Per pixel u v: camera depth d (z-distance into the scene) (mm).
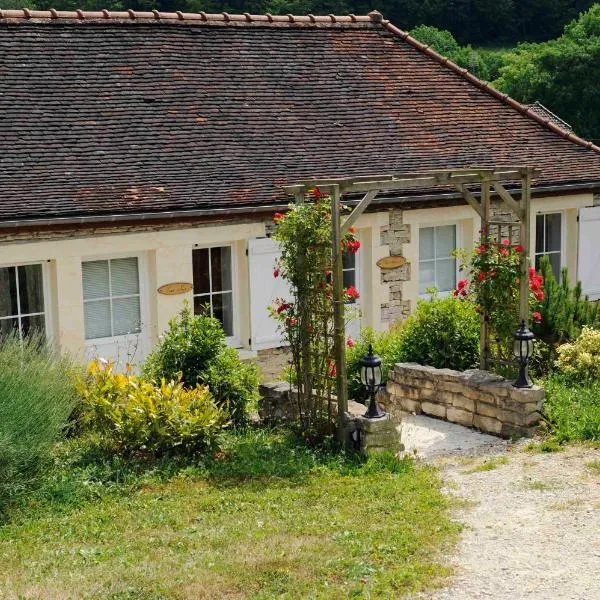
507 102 17969
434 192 15547
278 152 15023
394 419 10102
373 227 15273
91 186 13289
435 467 9711
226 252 14672
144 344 14039
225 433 10484
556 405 10953
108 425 10164
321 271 10430
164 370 11297
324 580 6875
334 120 16031
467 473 9422
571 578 6828
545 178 16453
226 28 16766
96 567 7258
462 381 11266
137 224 13359
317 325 10586
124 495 9078
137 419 9914
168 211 13367
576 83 45094
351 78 17000
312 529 7898
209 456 10062
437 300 13234
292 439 10664
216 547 7613
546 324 13367
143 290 13984
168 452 9984
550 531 7738
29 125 13773
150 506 8719
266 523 8117
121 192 13375
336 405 10578
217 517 8375
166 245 13758
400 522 8016
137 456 10008
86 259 13492
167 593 6695
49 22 15266
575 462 9508
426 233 16281
